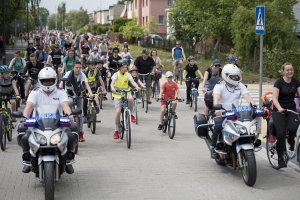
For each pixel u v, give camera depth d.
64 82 12.97
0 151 11.82
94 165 10.55
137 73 17.23
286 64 9.91
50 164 7.85
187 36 54.97
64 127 8.16
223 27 45.00
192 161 10.97
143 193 8.56
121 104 13.19
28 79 17.72
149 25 76.50
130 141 12.24
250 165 8.78
